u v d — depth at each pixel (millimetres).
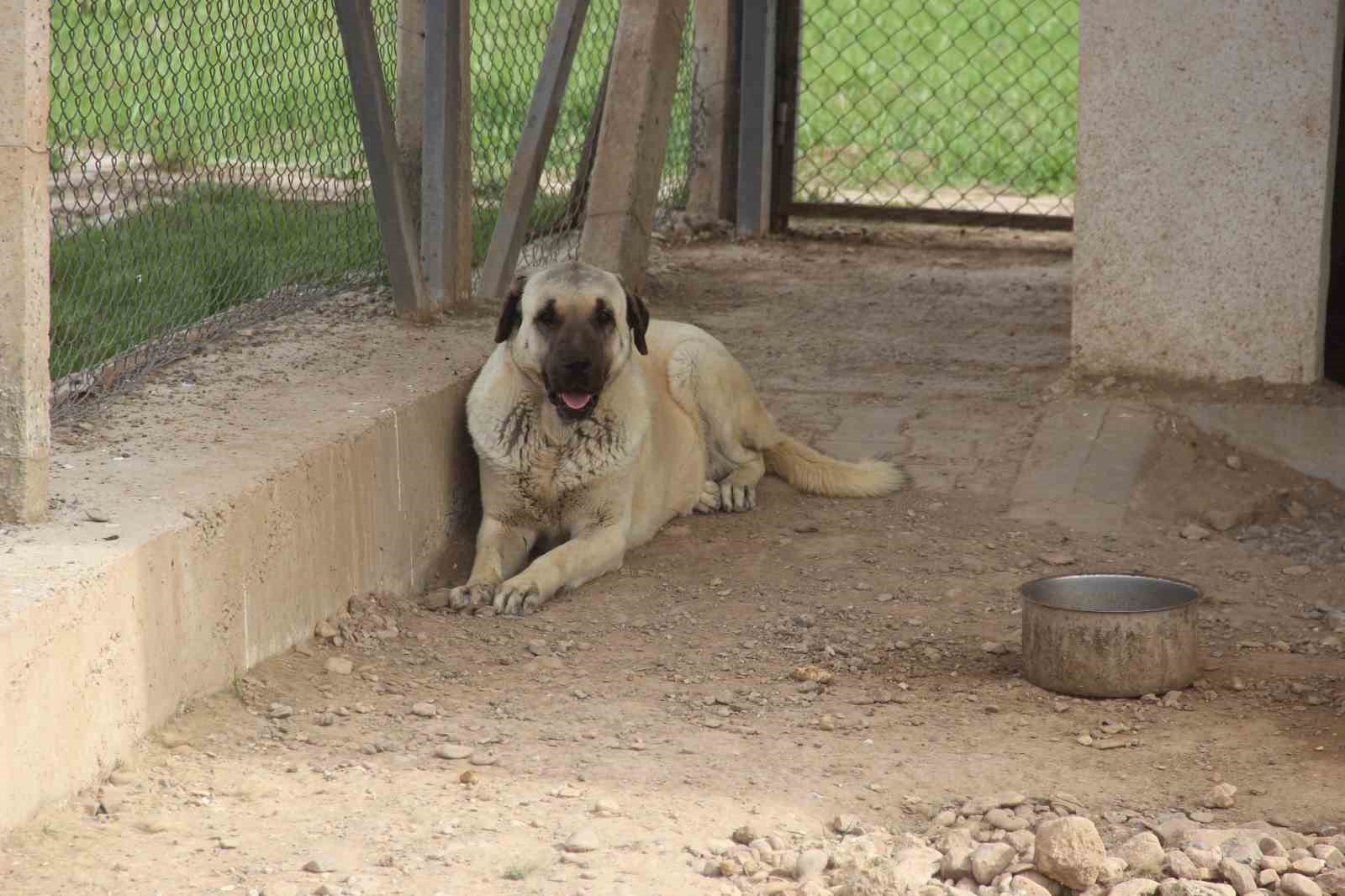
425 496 6129
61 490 4684
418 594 6066
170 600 4320
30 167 4211
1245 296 7395
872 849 3713
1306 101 7113
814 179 13602
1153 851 3701
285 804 3941
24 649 3623
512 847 3680
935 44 18500
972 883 3625
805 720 4719
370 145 6961
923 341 8797
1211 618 5711
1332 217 7426
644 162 8875
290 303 7426
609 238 8844
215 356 6555
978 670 5207
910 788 4180
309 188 8781
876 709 4828
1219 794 4066
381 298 7680
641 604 5883
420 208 7785
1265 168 7234
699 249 11344
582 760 4320
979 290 10008
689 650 5391
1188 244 7430
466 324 7406
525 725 4625
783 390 8047
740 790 4117
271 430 5469
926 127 15422
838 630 5586
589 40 12375
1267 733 4582
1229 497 6938
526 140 7871
